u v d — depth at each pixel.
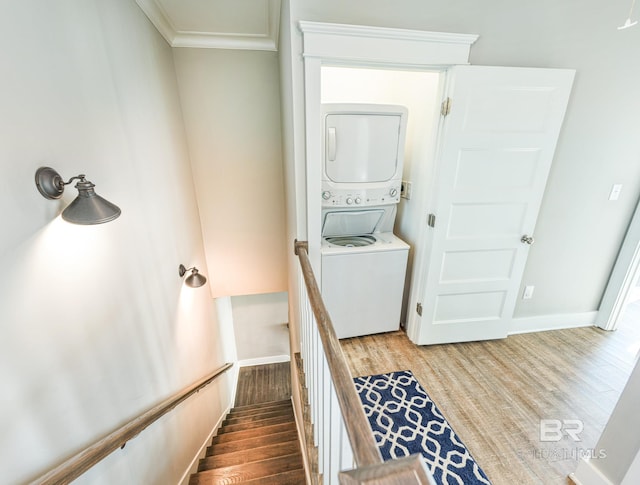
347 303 2.31
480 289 2.23
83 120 1.05
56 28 0.92
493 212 2.03
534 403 1.84
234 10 1.84
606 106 1.94
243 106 2.57
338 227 2.45
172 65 2.24
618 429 1.21
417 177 2.29
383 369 2.12
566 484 1.40
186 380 2.13
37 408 0.78
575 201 2.19
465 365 2.15
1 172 0.70
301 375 1.95
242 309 4.43
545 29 1.69
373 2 1.45
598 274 2.48
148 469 1.44
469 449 1.56
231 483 1.80
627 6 1.71
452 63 1.64
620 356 2.25
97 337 1.07
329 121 2.07
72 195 0.96
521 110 1.80
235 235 3.01
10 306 0.71
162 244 1.81
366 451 0.51
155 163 1.75
